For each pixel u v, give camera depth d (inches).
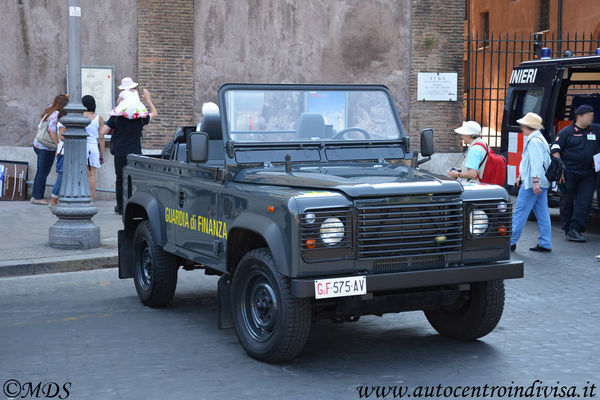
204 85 687.7
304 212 213.2
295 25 706.2
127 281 377.4
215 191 256.8
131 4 663.8
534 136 431.8
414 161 275.4
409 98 736.3
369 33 722.8
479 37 1330.0
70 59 426.0
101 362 241.6
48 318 302.0
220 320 248.5
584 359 242.2
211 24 685.9
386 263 223.3
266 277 231.3
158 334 276.5
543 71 553.0
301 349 230.4
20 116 652.1
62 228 423.8
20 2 645.9
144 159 322.0
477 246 236.2
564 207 487.8
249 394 210.2
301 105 271.9
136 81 670.5
